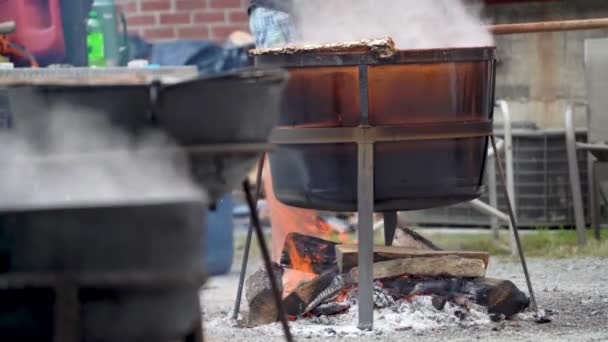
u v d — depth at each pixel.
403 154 6.12
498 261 9.27
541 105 11.12
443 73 6.08
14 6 8.11
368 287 6.14
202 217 3.79
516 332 6.09
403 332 6.11
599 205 10.22
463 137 6.18
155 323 3.70
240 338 6.13
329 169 6.18
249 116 4.18
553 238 10.23
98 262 3.59
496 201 10.17
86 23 8.59
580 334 6.01
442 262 6.54
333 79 6.06
